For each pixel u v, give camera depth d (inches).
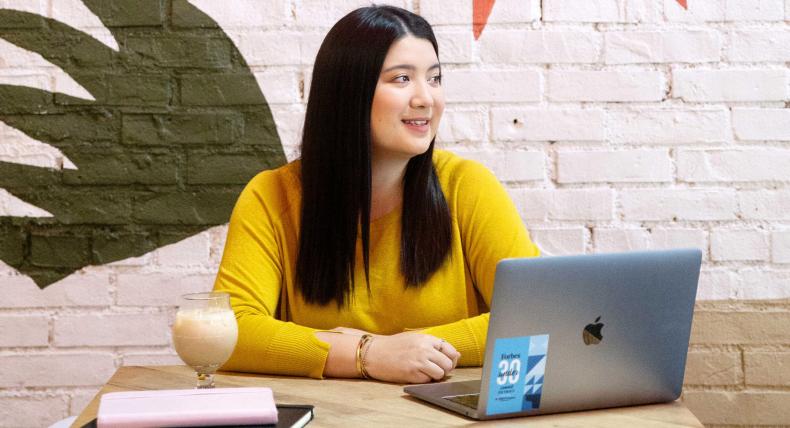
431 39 57.6
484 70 77.5
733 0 77.9
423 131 55.4
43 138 77.2
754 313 77.7
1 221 76.9
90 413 40.3
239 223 59.2
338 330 51.6
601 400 40.6
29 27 77.0
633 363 40.6
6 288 76.7
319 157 56.6
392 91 54.6
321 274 57.0
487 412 38.2
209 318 42.9
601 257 38.7
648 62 78.0
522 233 59.4
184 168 77.5
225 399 37.4
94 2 77.3
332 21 77.7
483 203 59.9
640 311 40.1
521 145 77.8
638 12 78.0
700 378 77.8
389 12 56.6
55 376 76.7
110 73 77.3
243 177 77.5
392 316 58.2
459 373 49.6
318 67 56.8
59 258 77.1
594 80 77.8
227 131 77.5
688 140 78.0
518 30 77.7
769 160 77.8
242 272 56.8
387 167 57.7
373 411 40.2
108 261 77.2
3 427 76.4
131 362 77.1
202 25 77.5
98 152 77.3
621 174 77.9
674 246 77.9
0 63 76.9
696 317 77.9
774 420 77.7
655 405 42.1
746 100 78.0
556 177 77.8
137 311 77.2
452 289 58.7
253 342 50.4
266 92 77.5
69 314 76.9
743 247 77.7
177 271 77.4
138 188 77.4
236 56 77.6
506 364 37.9
